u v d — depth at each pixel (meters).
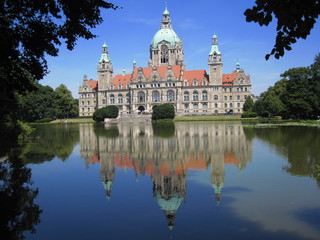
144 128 91.12
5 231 15.97
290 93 101.12
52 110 157.12
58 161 35.12
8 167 31.89
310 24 10.58
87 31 24.98
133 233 15.59
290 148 40.66
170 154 39.19
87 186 24.23
